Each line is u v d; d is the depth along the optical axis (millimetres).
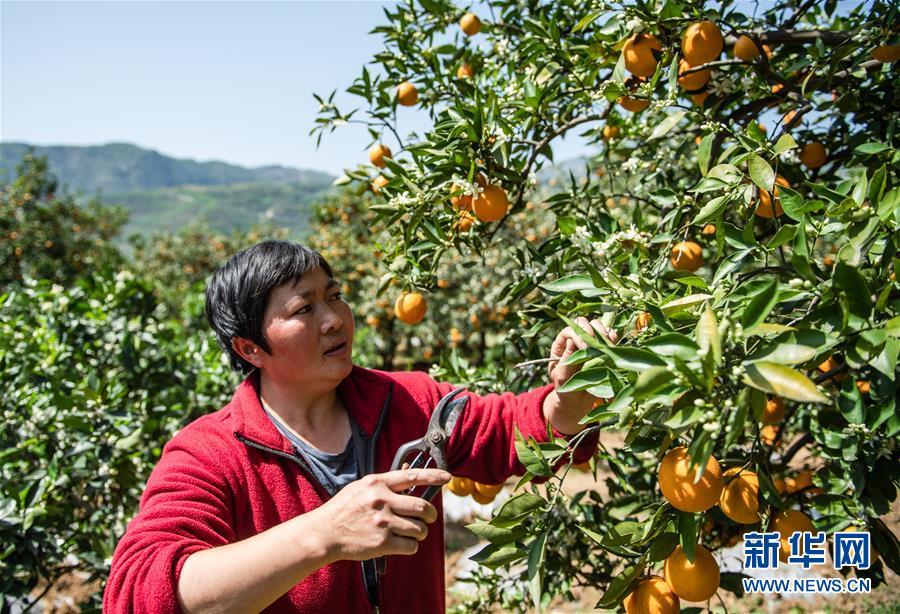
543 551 1323
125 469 2910
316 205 12812
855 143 1973
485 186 1847
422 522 1030
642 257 1674
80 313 3697
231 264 1371
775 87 1978
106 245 18891
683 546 1194
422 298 2102
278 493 1307
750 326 957
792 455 1895
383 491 1012
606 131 2432
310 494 1327
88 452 2775
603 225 1872
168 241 22094
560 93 2082
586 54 2029
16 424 2873
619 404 998
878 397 1273
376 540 990
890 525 2809
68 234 15227
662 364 965
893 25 1707
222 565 1013
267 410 1434
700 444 930
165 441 3398
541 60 2107
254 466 1309
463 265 2156
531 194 2299
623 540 1301
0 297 3619
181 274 20375
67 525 2869
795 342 959
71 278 14062
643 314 1401
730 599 3213
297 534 1006
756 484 1265
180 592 1021
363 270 10633
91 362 3555
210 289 1396
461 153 1782
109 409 2902
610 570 2172
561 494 1394
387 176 2094
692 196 1764
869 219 1170
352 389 1486
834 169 2164
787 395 868
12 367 3229
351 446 1438
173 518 1154
